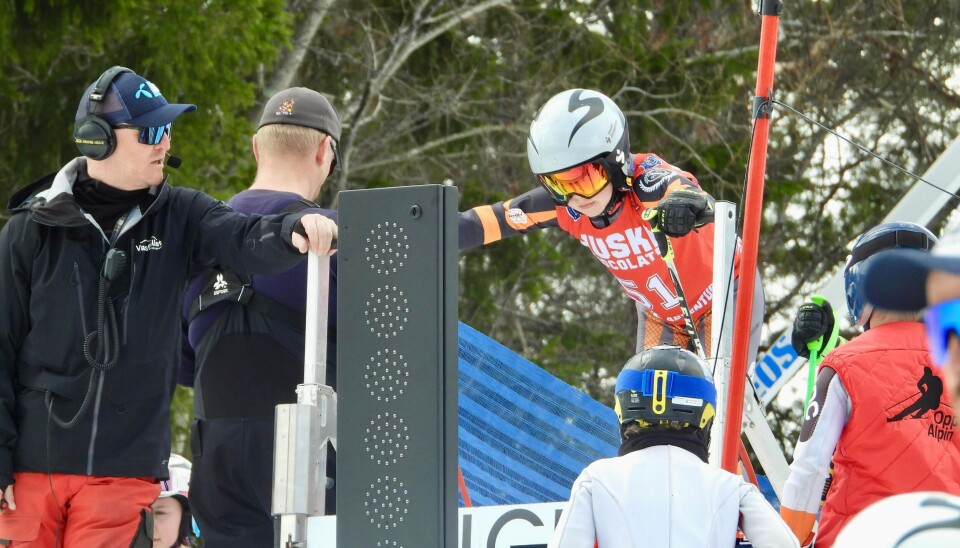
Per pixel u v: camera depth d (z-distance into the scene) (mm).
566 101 16141
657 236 14195
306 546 11547
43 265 12453
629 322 58906
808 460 12070
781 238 58500
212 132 45500
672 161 56094
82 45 46000
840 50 60344
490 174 58562
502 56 58719
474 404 17094
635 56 56625
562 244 59156
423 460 10562
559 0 58562
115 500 12336
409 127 57938
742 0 59781
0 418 12188
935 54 60219
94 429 12336
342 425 10875
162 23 43031
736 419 13727
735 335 13859
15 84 47156
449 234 10875
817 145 59781
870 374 12031
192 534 15812
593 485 10414
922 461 11820
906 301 4352
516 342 59000
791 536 10141
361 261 11000
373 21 58188
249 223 12625
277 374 13383
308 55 57906
